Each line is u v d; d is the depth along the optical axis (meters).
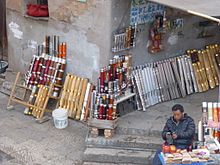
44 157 7.55
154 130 7.60
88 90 8.38
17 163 7.41
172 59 8.74
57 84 8.75
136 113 8.14
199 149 6.31
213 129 6.86
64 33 8.63
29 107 8.88
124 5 7.89
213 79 9.20
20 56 9.68
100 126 7.52
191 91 8.93
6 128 8.42
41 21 8.98
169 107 8.38
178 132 6.68
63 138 8.09
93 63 8.29
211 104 7.04
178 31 8.88
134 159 7.32
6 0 9.59
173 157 6.05
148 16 8.28
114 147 7.52
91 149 7.49
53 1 8.62
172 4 6.69
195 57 9.09
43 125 8.52
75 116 8.56
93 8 7.98
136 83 8.16
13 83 9.62
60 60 8.75
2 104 9.35
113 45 7.96
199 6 6.62
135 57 8.32
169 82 8.62
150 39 8.46
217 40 9.60
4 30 10.98
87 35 8.24
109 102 7.51
